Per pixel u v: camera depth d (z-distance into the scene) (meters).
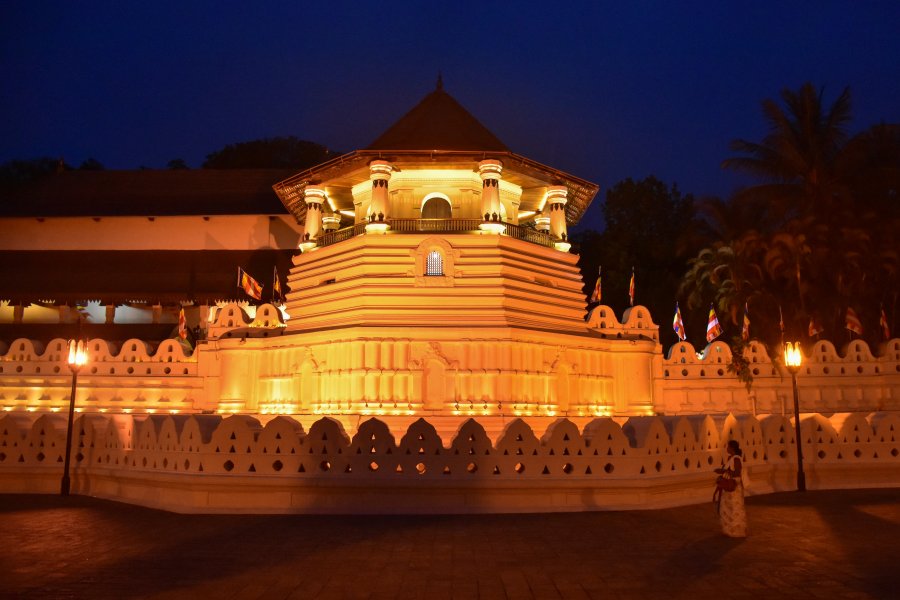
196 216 61.78
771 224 53.50
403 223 36.78
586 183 41.84
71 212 61.31
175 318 63.69
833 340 45.25
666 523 15.80
